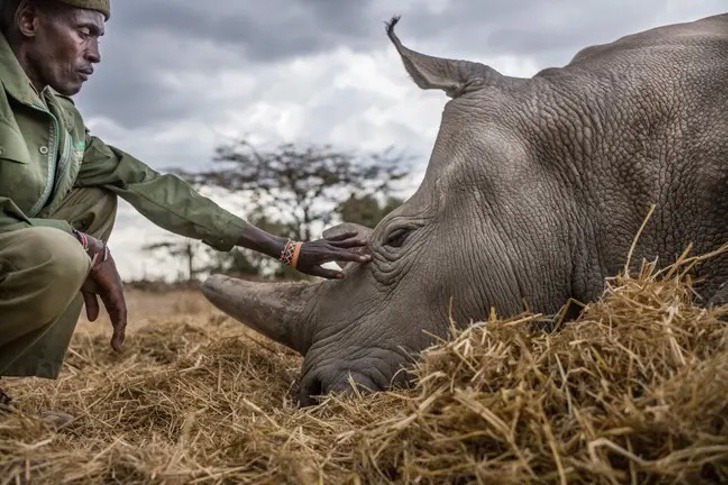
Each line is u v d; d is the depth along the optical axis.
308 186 28.81
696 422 2.72
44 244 3.65
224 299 5.08
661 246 4.46
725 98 4.47
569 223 4.55
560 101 4.70
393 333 4.45
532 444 2.85
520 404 2.91
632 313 3.41
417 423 3.08
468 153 4.57
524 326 3.60
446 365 3.34
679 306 3.42
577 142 4.61
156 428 4.10
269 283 5.11
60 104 4.37
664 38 5.01
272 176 28.72
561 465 2.68
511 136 4.61
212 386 4.86
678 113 4.54
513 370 3.21
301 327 4.84
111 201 4.73
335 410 3.94
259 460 3.16
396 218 4.68
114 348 4.26
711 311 3.38
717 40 4.80
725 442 2.65
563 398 3.03
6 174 3.87
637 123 4.59
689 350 3.16
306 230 29.20
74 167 4.34
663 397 2.81
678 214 4.43
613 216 4.54
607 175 4.58
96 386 4.90
